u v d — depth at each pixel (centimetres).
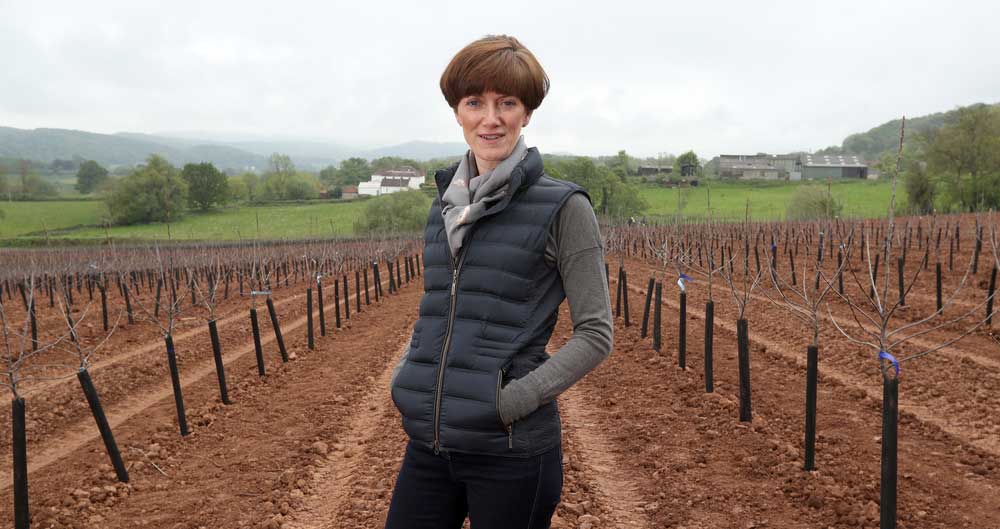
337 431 680
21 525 457
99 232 6994
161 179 7781
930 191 4788
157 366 1041
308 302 1207
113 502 521
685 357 855
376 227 5906
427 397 193
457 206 197
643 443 596
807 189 4503
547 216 189
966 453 523
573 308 193
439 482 200
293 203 10619
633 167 10412
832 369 802
